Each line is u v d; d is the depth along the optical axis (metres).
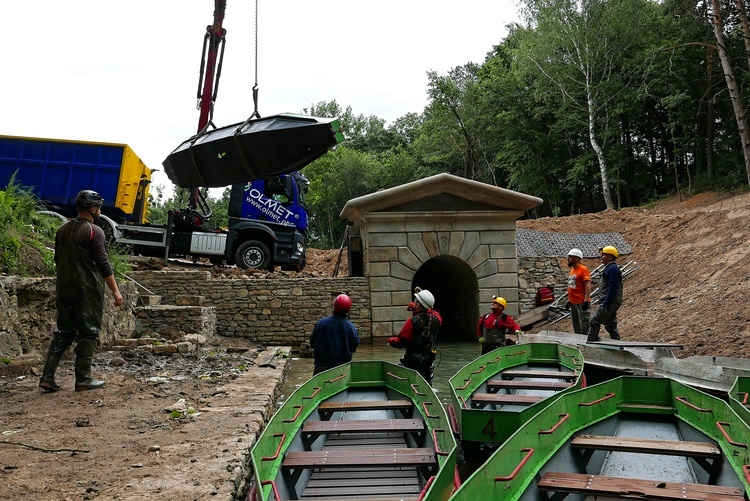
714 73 34.91
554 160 44.75
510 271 20.75
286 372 13.22
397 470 5.45
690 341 12.58
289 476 4.86
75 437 5.71
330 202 64.88
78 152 19.86
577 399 5.93
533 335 14.26
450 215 20.42
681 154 41.41
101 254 7.74
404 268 20.31
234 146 12.22
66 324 7.80
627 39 37.00
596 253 24.06
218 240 21.80
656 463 5.79
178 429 6.09
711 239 20.23
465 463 6.58
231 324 19.28
